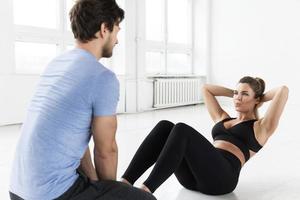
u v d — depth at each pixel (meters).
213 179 1.97
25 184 1.15
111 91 1.16
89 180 1.24
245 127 2.17
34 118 1.15
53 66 1.21
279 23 7.98
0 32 4.99
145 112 7.00
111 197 1.23
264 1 8.14
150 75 7.52
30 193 1.14
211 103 2.45
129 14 6.81
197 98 8.73
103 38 1.22
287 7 7.86
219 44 8.85
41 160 1.11
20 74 5.26
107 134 1.19
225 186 2.04
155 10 8.02
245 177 2.59
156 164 1.67
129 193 1.26
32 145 1.12
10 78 5.15
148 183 1.62
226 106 8.37
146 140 1.81
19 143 1.19
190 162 1.91
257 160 3.09
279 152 3.38
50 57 5.85
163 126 1.84
